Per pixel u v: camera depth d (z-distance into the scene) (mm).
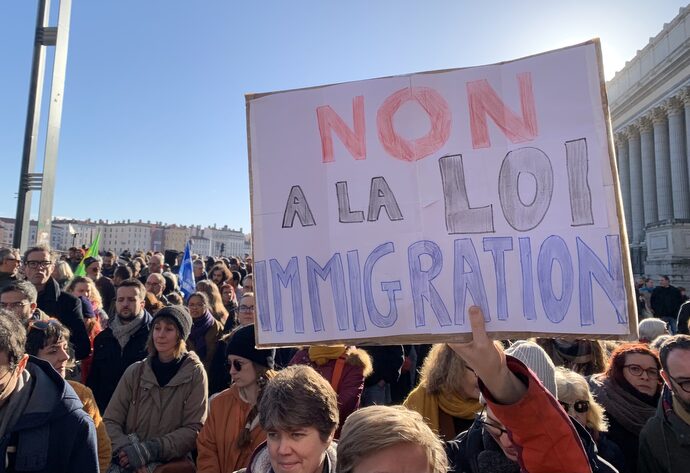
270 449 1804
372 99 1858
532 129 1666
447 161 1746
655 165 39906
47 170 5266
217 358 4609
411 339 1705
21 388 1943
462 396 2555
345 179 1848
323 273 1832
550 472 1279
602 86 1596
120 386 3281
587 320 1526
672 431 2311
